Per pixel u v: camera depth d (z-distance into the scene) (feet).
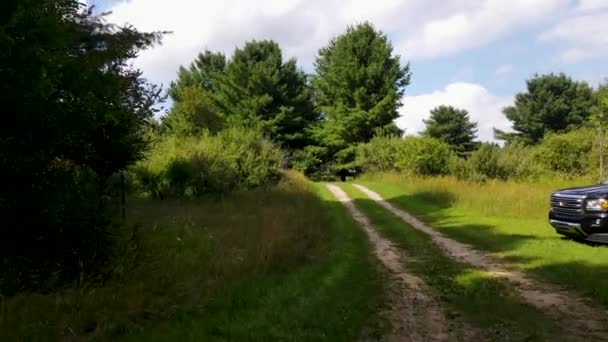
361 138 171.53
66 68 24.11
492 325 19.52
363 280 27.89
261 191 76.74
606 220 34.58
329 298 23.04
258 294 23.11
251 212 54.08
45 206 23.91
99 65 29.27
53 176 25.27
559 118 211.41
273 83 172.24
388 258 35.22
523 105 221.46
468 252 36.76
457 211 60.18
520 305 22.17
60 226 24.59
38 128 23.08
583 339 17.63
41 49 21.20
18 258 23.25
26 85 21.17
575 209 36.35
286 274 28.04
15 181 23.56
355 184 110.01
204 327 18.42
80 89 24.88
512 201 59.21
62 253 25.50
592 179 90.84
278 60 180.24
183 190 71.41
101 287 23.31
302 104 181.57
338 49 175.32
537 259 32.48
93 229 26.18
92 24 33.19
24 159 22.58
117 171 37.04
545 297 23.62
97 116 27.02
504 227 47.44
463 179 95.61
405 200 73.36
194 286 24.02
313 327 18.88
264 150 89.20
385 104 163.12
